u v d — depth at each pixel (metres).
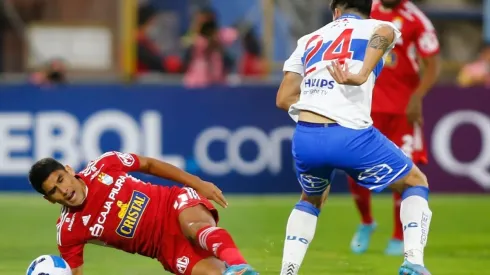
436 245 35.28
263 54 63.38
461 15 69.44
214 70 58.12
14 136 49.38
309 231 23.17
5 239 36.69
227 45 62.38
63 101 49.19
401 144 32.56
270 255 31.80
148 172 24.06
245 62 62.16
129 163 23.67
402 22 31.89
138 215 23.19
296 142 22.55
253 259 30.81
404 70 32.25
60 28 64.19
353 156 21.98
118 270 29.22
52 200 22.48
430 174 49.69
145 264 30.41
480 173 49.97
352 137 21.86
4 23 64.00
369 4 23.50
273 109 49.62
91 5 64.31
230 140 49.47
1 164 49.59
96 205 22.88
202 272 22.94
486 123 49.75
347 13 23.44
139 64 63.38
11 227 40.09
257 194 49.56
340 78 21.44
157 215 23.30
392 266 29.89
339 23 23.03
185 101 49.44
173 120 49.41
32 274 22.23
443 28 69.31
